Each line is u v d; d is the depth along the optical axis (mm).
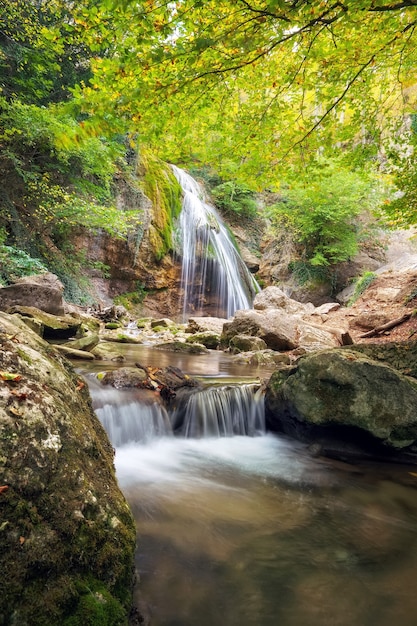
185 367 7402
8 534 1283
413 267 17297
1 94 10961
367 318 12633
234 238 21703
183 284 17609
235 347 10336
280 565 2469
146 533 2697
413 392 4598
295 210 20000
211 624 1926
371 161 6184
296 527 2984
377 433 4488
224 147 4742
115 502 1759
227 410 5371
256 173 5109
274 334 10727
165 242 16750
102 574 1484
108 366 6062
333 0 2990
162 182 17672
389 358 5469
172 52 2959
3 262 9781
